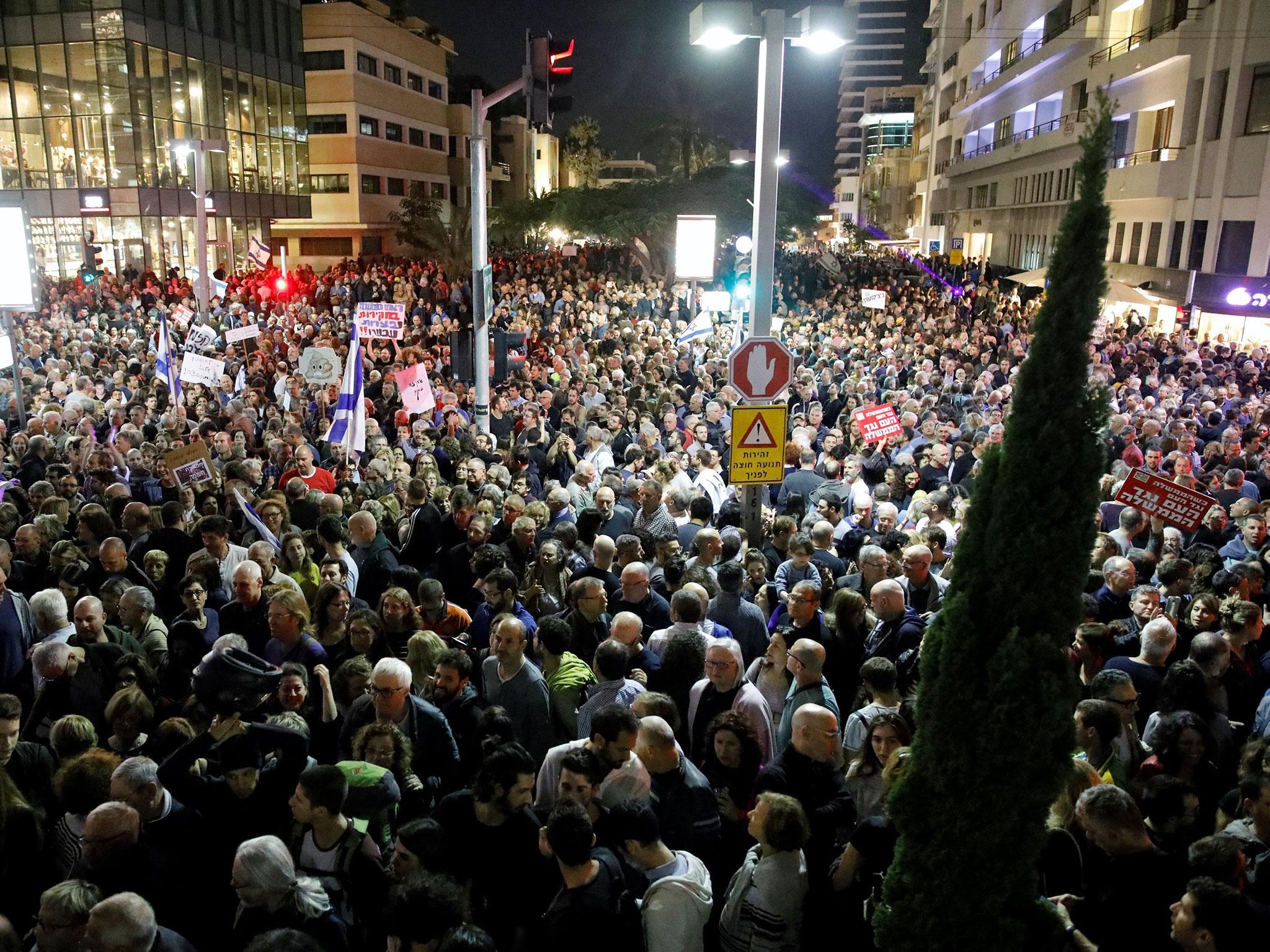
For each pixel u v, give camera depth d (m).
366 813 4.73
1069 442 2.91
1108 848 4.24
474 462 10.88
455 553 8.55
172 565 8.46
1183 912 3.74
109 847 4.25
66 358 20.28
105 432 14.69
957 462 12.39
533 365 19.28
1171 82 33.94
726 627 7.09
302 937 3.51
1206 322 30.98
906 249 96.50
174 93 41.97
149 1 40.00
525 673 6.06
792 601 6.74
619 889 4.14
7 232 13.77
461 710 5.89
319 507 9.57
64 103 39.66
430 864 4.27
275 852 4.06
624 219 49.12
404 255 62.97
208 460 10.04
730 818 5.31
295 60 52.06
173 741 5.22
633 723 4.78
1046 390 2.92
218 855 4.73
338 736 5.87
